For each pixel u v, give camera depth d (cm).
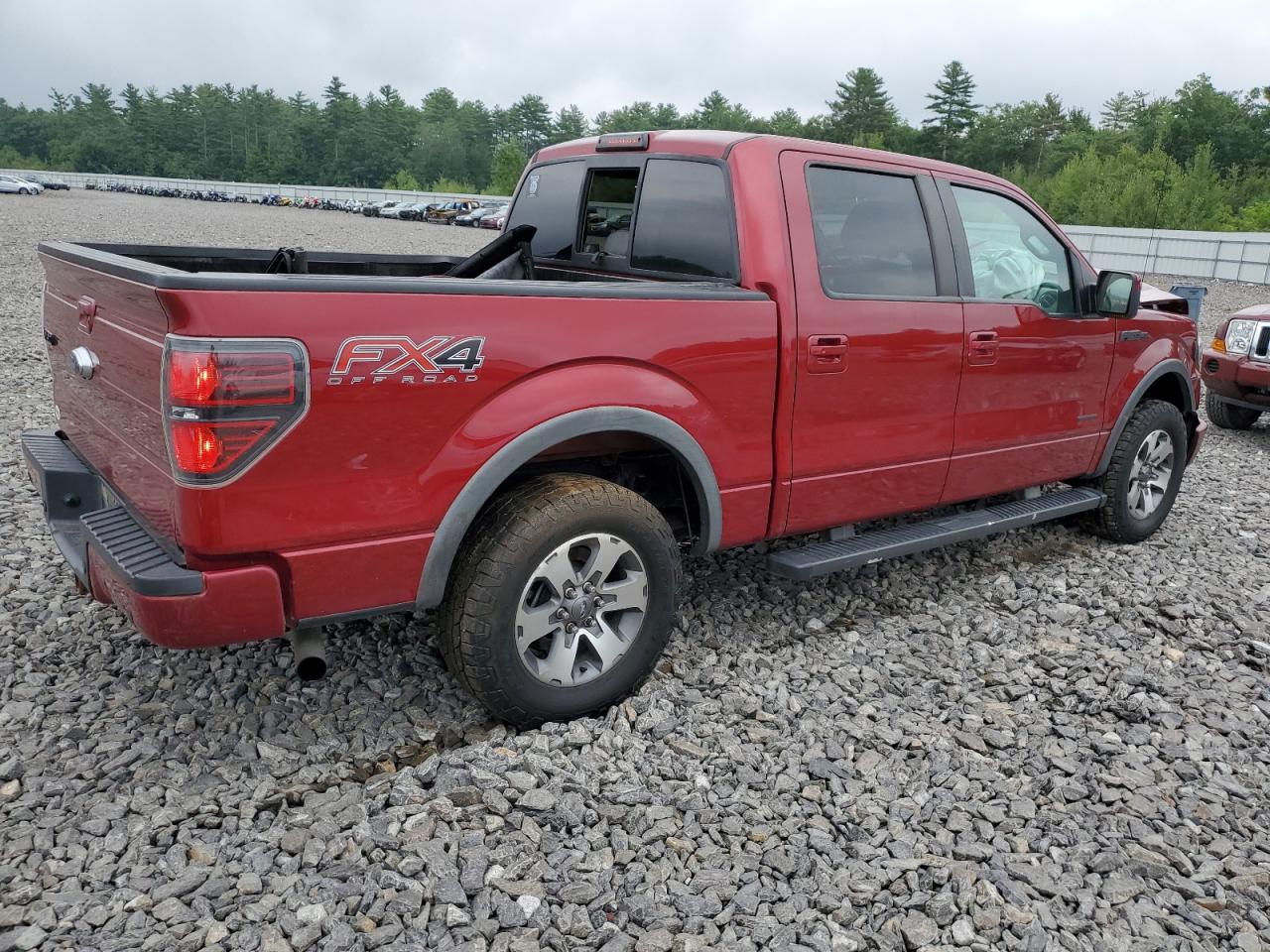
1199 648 407
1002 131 11544
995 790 297
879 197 379
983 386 417
